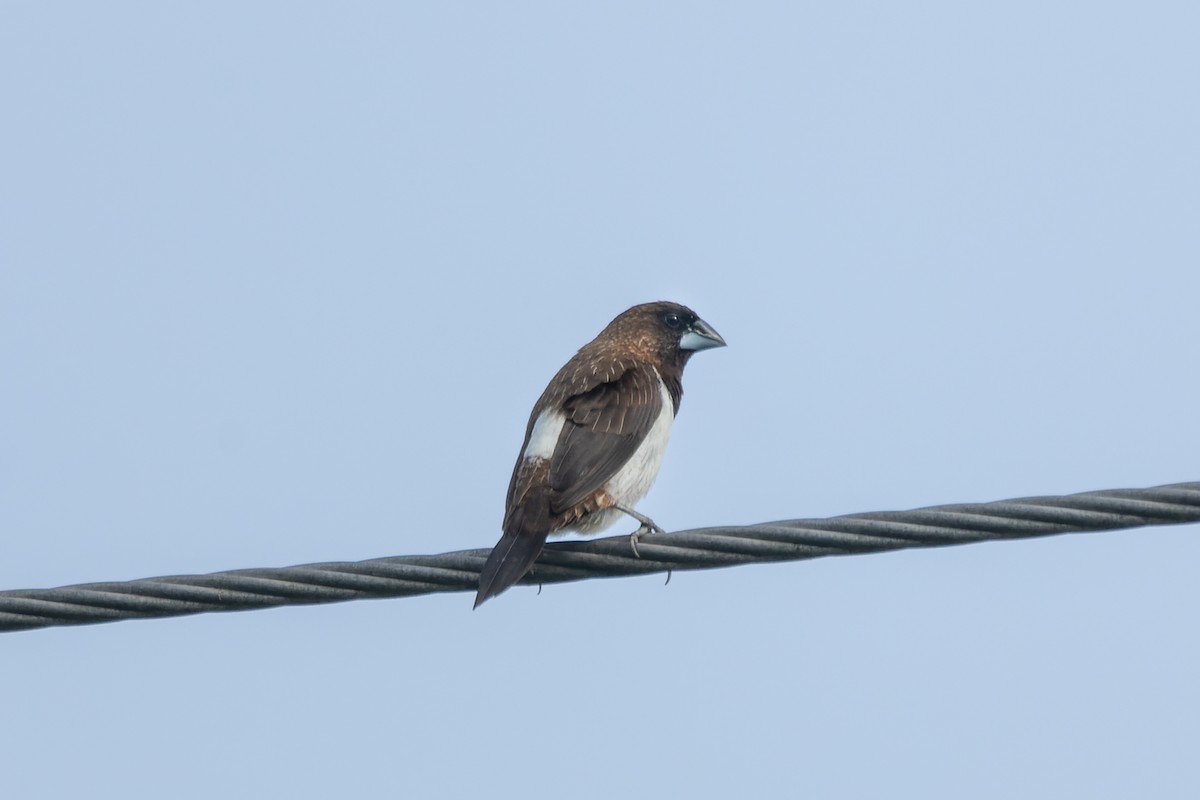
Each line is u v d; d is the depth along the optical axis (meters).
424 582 11.33
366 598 11.31
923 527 10.81
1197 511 10.44
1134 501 10.52
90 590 10.87
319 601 11.23
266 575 11.05
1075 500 10.61
